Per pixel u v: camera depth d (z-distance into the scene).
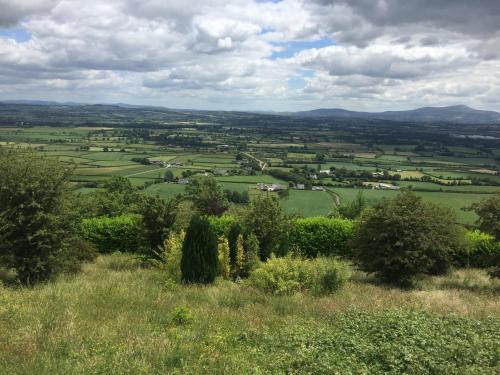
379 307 9.52
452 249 15.85
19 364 5.92
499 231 13.66
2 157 13.54
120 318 8.46
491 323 7.81
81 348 6.61
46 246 12.88
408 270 13.99
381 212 13.97
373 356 6.08
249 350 6.68
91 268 16.39
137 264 17.70
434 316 8.16
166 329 7.83
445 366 5.55
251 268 14.96
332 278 12.33
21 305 9.20
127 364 5.88
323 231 19.88
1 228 12.44
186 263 13.23
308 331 7.34
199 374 5.72
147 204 17.05
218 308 9.84
